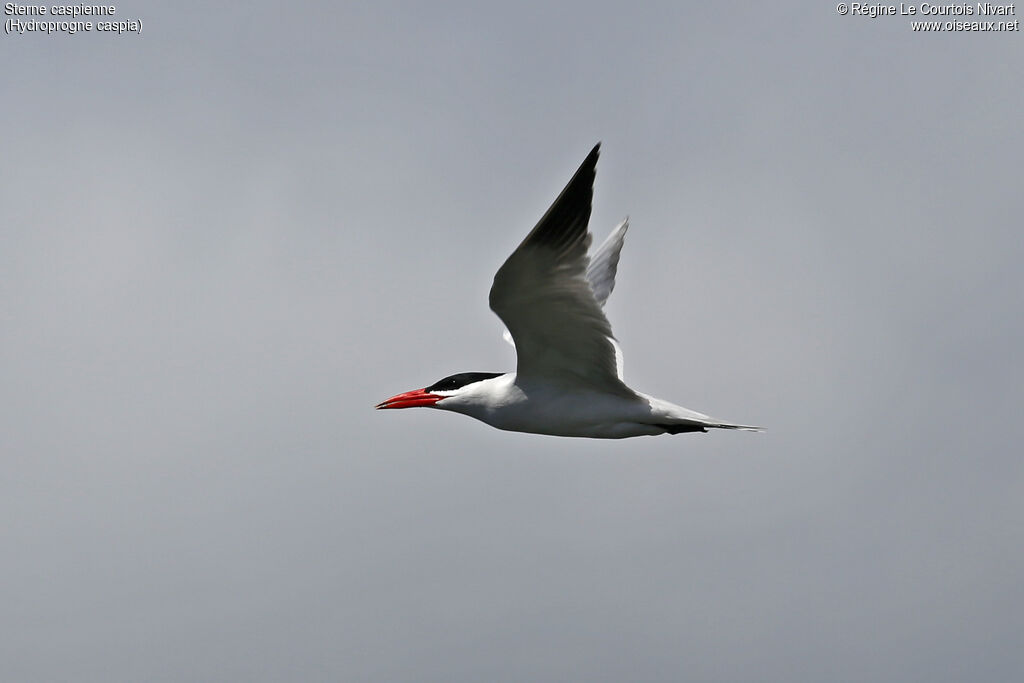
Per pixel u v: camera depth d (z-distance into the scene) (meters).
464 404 14.07
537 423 13.91
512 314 12.74
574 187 11.80
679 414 13.62
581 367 13.39
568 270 12.13
